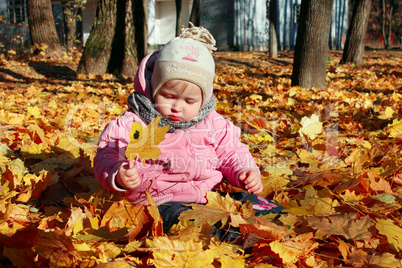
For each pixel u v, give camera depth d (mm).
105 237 1764
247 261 1669
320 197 2322
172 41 2090
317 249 1853
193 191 2156
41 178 2576
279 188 2596
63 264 1519
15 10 22469
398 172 2844
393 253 1828
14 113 5215
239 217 1818
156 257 1466
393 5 45750
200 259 1489
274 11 20016
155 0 25875
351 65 16109
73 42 22062
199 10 12703
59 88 8586
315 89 8336
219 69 15047
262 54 22500
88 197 2389
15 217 2109
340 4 34656
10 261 1566
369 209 2154
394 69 14328
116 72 11219
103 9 11133
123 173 1829
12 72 10922
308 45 8648
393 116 5168
